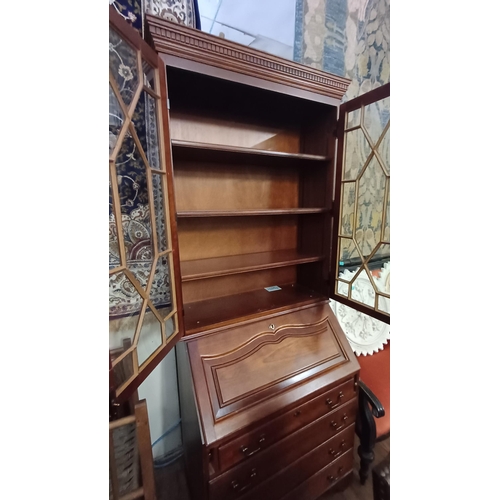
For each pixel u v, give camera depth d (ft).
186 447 3.88
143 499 2.78
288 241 4.79
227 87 3.14
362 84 4.92
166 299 2.69
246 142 4.05
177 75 2.78
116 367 2.06
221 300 4.14
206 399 2.85
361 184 3.92
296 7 4.11
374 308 3.57
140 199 2.38
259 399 3.07
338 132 3.85
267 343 3.51
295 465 3.48
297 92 3.43
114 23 1.73
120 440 3.07
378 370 4.85
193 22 3.40
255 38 3.90
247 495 3.08
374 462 4.56
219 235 4.16
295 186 4.67
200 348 3.13
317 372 3.56
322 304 4.24
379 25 4.57
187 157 3.62
